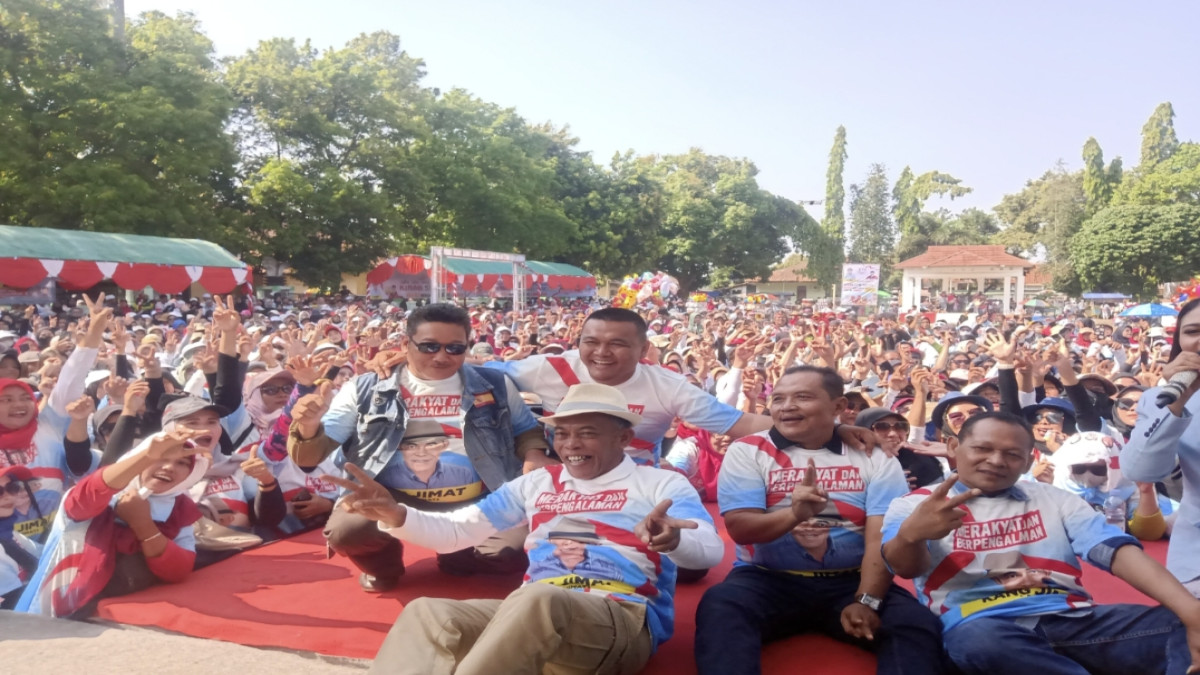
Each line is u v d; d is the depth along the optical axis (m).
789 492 3.86
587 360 4.79
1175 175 54.81
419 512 3.74
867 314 43.25
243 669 3.71
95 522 4.39
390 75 44.62
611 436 3.76
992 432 3.55
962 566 3.57
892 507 3.61
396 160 41.06
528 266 45.16
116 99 27.86
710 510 6.40
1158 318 29.27
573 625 3.14
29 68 27.36
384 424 4.46
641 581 3.61
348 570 4.92
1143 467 3.32
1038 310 49.09
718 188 65.25
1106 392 7.36
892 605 3.62
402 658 3.10
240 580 4.71
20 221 28.42
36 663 3.72
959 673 3.50
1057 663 3.27
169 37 32.06
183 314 23.80
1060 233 58.66
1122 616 3.38
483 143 46.44
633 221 56.78
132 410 5.18
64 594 4.28
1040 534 3.54
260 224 34.69
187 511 4.72
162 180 29.78
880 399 8.23
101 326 5.54
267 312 26.61
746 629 3.59
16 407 4.98
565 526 3.74
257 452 5.53
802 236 68.31
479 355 10.48
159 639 4.04
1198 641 2.99
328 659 3.84
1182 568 3.32
